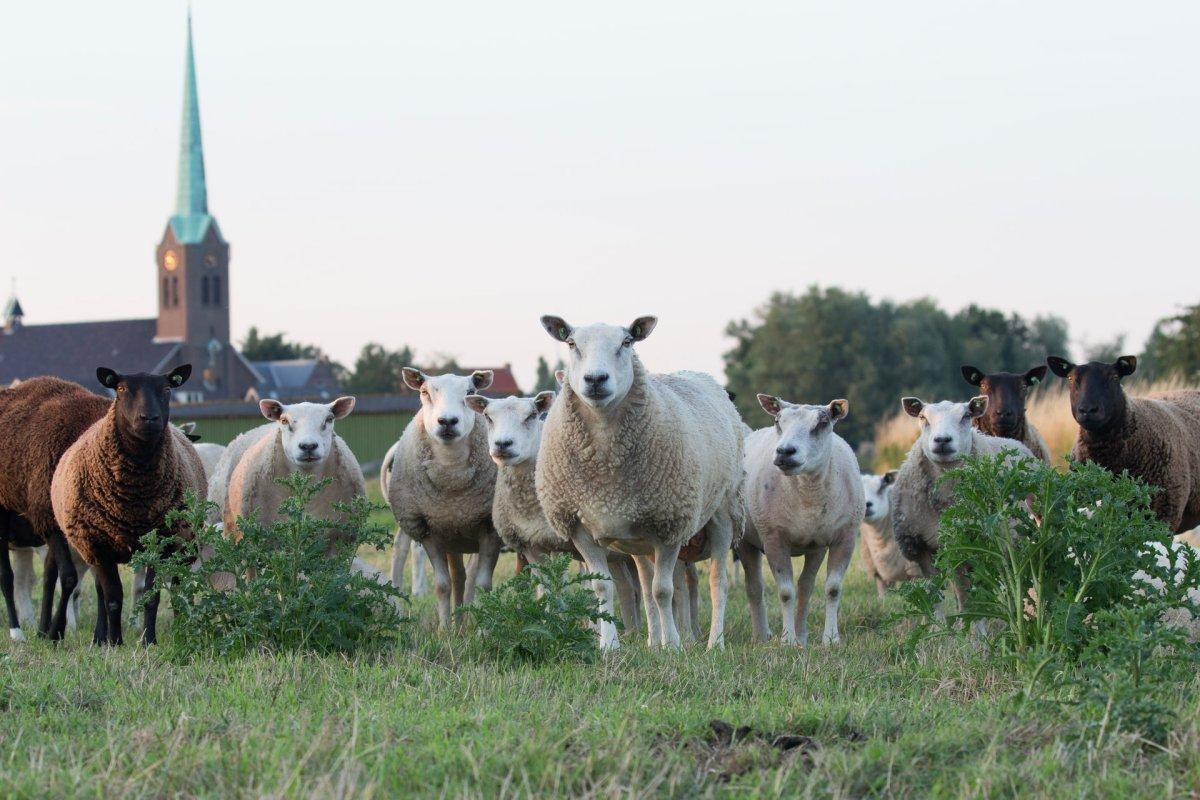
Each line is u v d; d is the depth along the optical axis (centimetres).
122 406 1402
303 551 1205
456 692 966
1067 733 820
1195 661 970
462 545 1647
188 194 14650
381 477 1919
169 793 702
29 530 1650
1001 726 827
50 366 14225
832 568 1530
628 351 1313
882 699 946
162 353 14212
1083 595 1061
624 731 793
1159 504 1681
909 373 9619
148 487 1430
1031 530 1080
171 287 14388
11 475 1559
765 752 775
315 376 15688
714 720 842
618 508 1345
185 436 1642
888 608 1714
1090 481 1064
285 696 942
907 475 1583
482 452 1598
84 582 2061
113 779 711
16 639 1522
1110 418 1648
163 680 1012
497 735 792
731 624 1675
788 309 9850
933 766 760
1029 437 1792
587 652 1124
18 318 14600
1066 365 1766
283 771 704
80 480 1430
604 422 1322
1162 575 1062
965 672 1028
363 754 743
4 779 702
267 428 1706
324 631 1160
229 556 1184
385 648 1170
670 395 1407
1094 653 980
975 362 10481
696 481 1367
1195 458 1711
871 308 9838
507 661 1111
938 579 1105
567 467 1355
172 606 1180
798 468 1442
